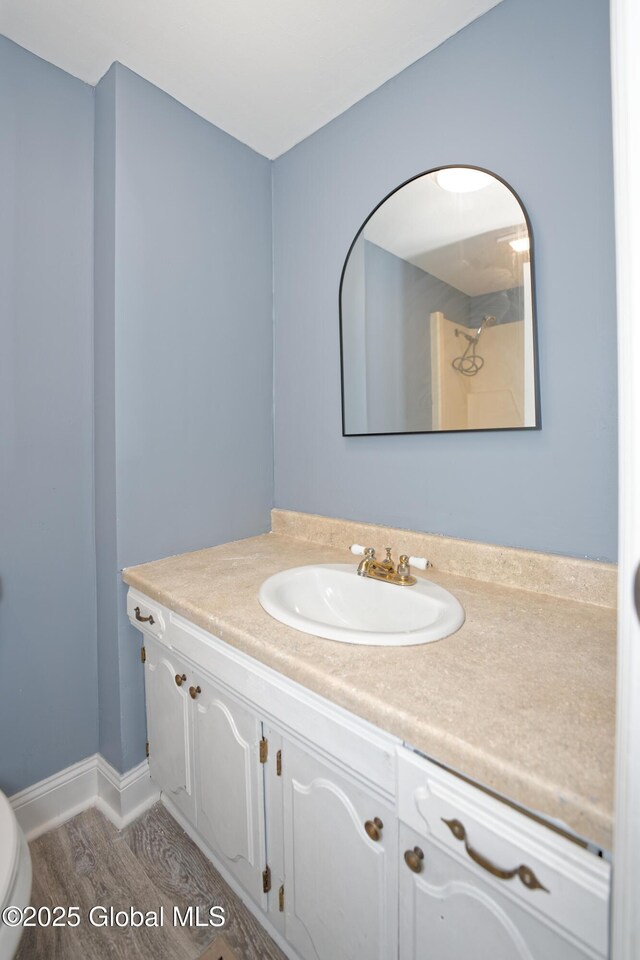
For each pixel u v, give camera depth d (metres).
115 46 1.20
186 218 1.44
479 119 1.11
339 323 1.47
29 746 1.29
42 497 1.29
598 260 0.94
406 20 1.11
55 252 1.29
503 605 0.98
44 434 1.29
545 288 1.02
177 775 1.21
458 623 0.88
